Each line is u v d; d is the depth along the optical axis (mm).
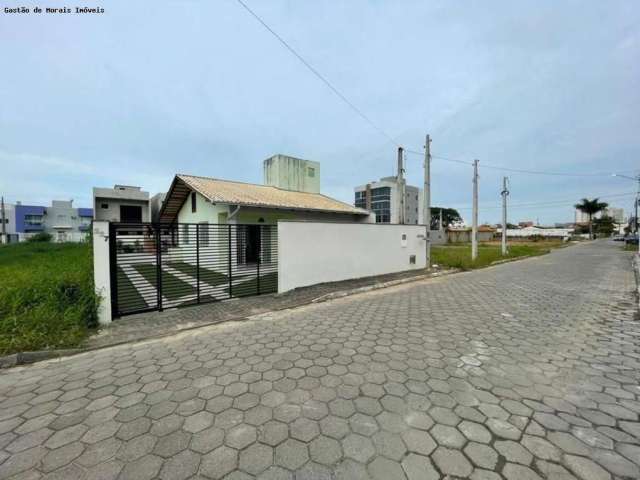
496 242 37844
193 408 2523
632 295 7039
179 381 3010
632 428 2209
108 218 28641
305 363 3383
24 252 14758
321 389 2805
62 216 44969
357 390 2781
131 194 29516
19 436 2197
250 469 1849
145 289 7301
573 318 5141
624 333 4348
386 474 1799
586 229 67375
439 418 2344
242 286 8062
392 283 8633
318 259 8156
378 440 2098
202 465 1885
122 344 4125
